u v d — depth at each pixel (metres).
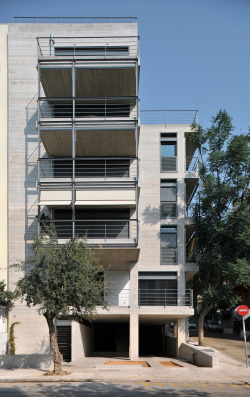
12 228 28.03
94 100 29.03
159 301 30.25
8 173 28.52
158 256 30.70
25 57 29.38
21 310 27.11
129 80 28.14
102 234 28.61
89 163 29.61
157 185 31.50
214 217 30.70
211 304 31.88
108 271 29.36
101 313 26.77
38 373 19.61
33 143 28.81
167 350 34.97
